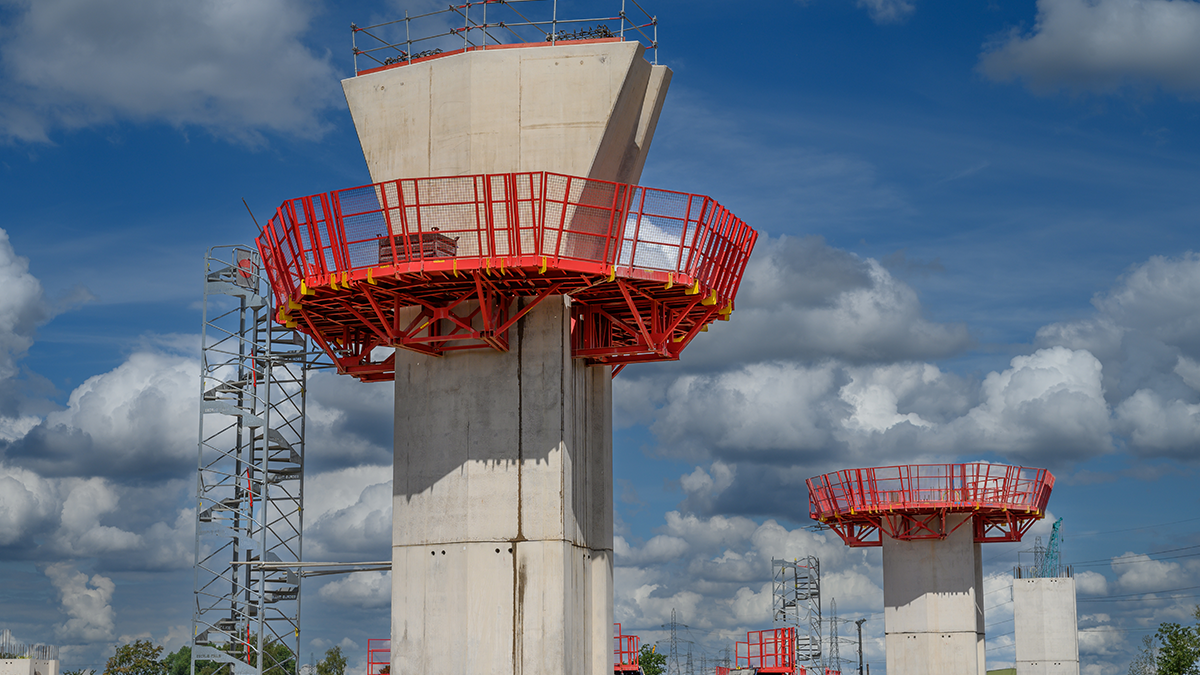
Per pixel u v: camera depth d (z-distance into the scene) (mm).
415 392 34156
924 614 62656
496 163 33438
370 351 36594
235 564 54719
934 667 62031
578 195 32344
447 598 32656
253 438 60812
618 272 31484
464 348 33562
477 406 33281
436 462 33469
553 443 32594
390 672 33000
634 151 34969
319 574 60688
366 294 31984
